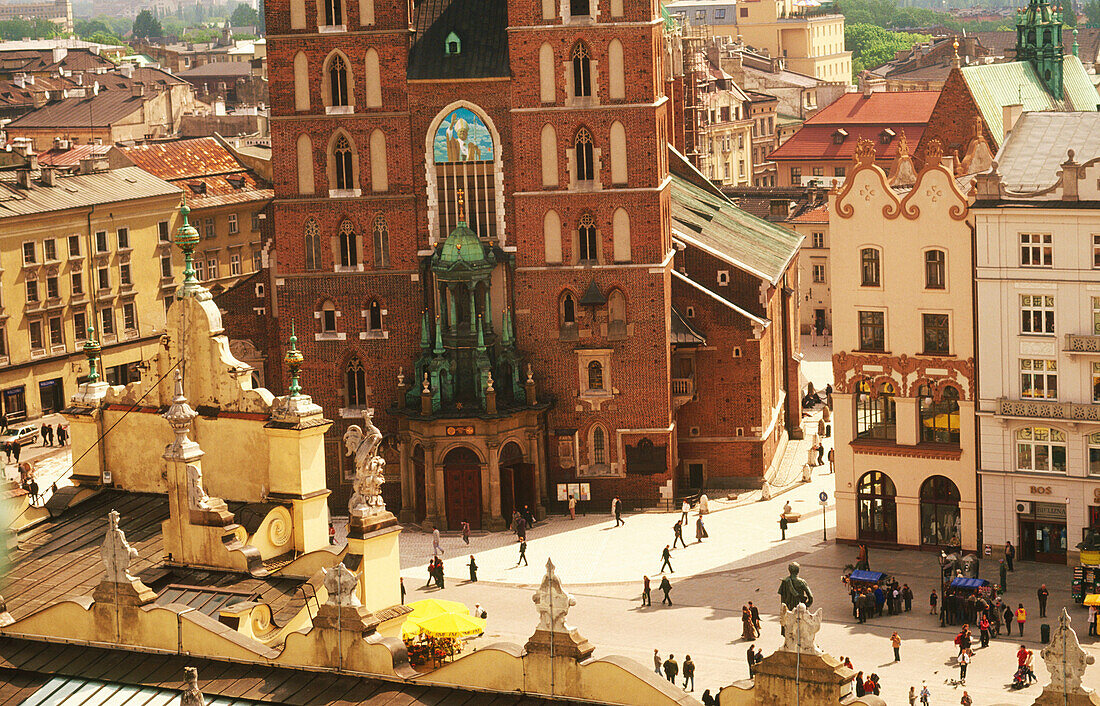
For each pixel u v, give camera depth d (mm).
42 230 149625
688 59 170500
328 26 117438
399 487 120438
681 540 110125
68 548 52812
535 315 118625
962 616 93188
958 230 102812
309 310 120500
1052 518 102562
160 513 54438
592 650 41500
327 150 118750
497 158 117438
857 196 105438
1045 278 100500
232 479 52625
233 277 176250
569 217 117250
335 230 119688
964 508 105250
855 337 107062
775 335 133375
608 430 119438
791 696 38625
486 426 114688
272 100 118875
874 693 79312
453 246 115500
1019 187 102250
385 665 43000
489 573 106125
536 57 115625
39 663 45938
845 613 96375
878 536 108688
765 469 124875
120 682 44469
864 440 107688
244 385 52375
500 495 115875
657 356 118188
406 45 117500
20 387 148000
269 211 125938
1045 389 101812
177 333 53531
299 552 51531
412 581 104500
